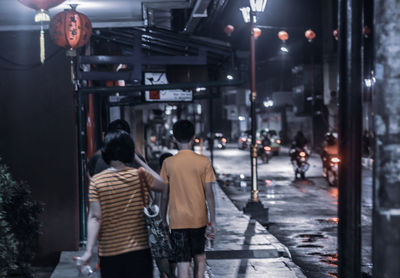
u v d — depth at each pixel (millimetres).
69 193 8578
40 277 7910
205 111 60812
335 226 11805
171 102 13773
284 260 8383
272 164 32469
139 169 4113
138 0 7414
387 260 3061
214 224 5852
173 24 12594
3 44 8578
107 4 7547
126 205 4020
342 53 3791
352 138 3750
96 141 12719
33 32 8570
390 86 3072
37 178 8594
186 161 5773
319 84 47188
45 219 8562
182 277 5723
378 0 3113
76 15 7016
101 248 4043
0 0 7086
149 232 4082
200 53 9492
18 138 8594
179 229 5730
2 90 8578
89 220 3980
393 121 3064
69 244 8578
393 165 3061
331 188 19156
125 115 20828
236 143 82312
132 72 9188
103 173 4039
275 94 60938
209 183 5793
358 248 3768
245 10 13055
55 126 8594
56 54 8586
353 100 3742
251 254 8602
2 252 5785
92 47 11500
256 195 12906
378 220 3104
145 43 10047
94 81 12945
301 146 22875
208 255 8539
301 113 51594
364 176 22891
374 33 3172
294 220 12664
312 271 8148
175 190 5754
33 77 8594
